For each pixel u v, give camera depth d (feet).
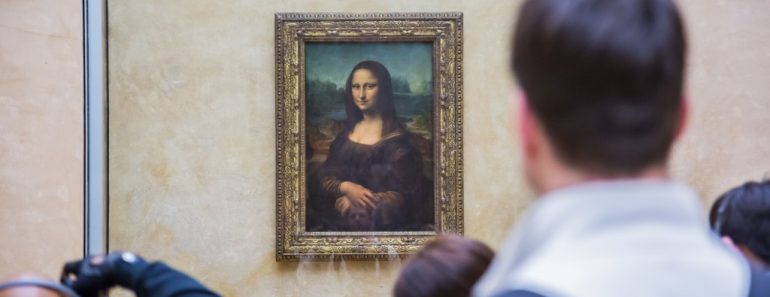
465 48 23.63
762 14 23.58
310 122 23.56
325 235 23.43
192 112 23.54
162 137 23.49
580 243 2.96
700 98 23.63
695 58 23.59
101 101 22.61
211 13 23.56
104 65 23.00
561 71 3.03
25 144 20.76
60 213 20.94
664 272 2.91
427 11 23.54
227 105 23.58
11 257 20.45
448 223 23.39
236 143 23.61
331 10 23.52
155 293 6.38
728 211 9.51
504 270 3.09
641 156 3.04
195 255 23.48
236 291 23.52
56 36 21.15
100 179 22.56
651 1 3.08
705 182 23.68
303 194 23.41
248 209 23.59
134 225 23.40
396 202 23.54
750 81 23.59
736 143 23.61
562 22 3.04
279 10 23.57
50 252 20.74
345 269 23.62
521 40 3.18
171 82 23.52
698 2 23.62
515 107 3.33
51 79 21.04
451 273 9.00
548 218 3.04
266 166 23.68
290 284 23.59
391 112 23.58
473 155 23.66
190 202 23.53
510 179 23.63
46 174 20.88
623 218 2.98
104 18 23.00
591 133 3.02
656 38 3.02
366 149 23.56
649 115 3.01
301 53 23.31
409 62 23.56
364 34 23.30
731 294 3.03
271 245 23.61
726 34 23.61
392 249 23.48
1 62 20.67
